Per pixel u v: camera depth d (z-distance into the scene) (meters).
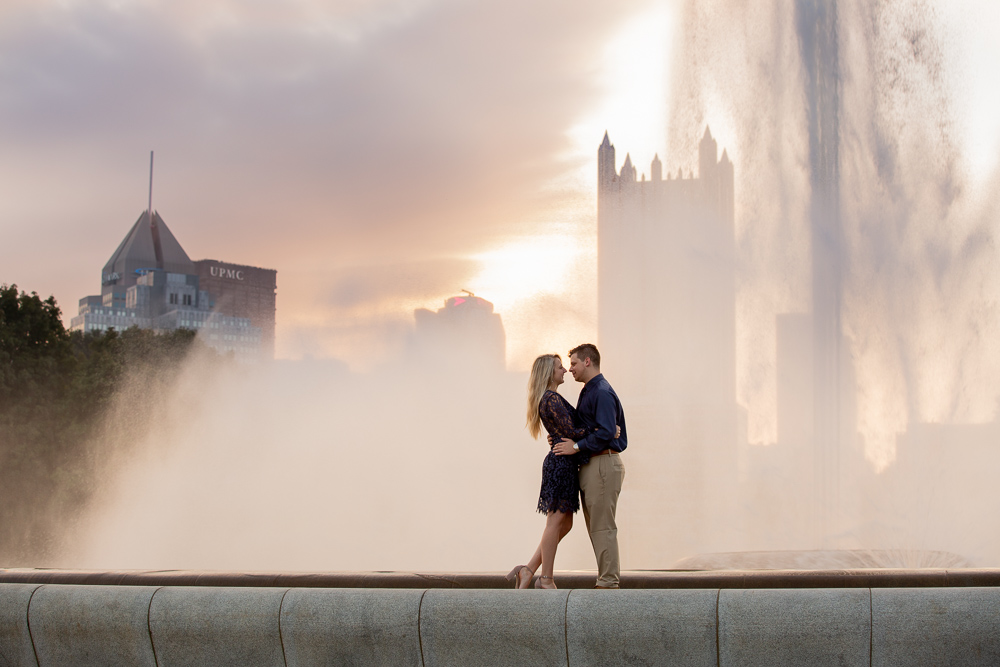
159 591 6.39
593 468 6.83
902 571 6.77
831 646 5.46
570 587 7.11
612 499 6.82
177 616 6.25
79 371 49.44
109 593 6.46
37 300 46.06
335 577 7.18
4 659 6.61
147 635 6.30
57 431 44.81
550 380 7.16
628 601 5.69
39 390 43.62
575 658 5.68
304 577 7.21
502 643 5.77
